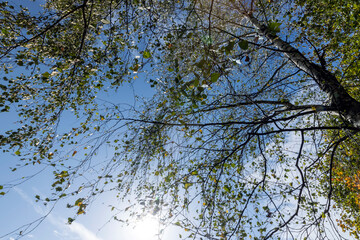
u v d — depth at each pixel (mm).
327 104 4047
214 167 3873
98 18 3938
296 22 5461
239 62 2420
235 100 3945
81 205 2820
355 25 4574
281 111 3770
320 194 6414
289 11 5336
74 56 3854
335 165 5617
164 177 3783
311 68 3924
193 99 2588
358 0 4094
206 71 2314
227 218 3557
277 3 5660
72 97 5066
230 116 4645
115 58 3730
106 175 3121
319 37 5719
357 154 4660
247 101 4004
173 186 3496
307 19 5121
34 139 4391
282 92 4641
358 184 5930
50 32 4164
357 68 4660
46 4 5410
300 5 4965
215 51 2531
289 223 3035
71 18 4352
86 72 4188
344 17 4824
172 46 3605
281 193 3531
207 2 5801
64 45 4418
